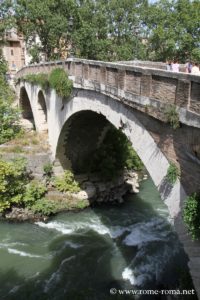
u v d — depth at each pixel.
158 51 49.78
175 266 16.98
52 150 26.16
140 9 55.00
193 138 9.20
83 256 18.67
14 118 31.95
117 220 22.84
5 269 17.62
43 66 27.06
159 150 11.03
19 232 21.39
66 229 21.72
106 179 26.56
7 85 50.47
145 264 17.53
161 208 24.55
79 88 18.83
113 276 16.78
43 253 19.06
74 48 51.41
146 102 11.16
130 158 30.50
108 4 54.19
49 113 26.09
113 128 26.27
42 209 23.16
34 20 49.72
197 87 8.70
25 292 15.89
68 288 16.11
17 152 25.88
